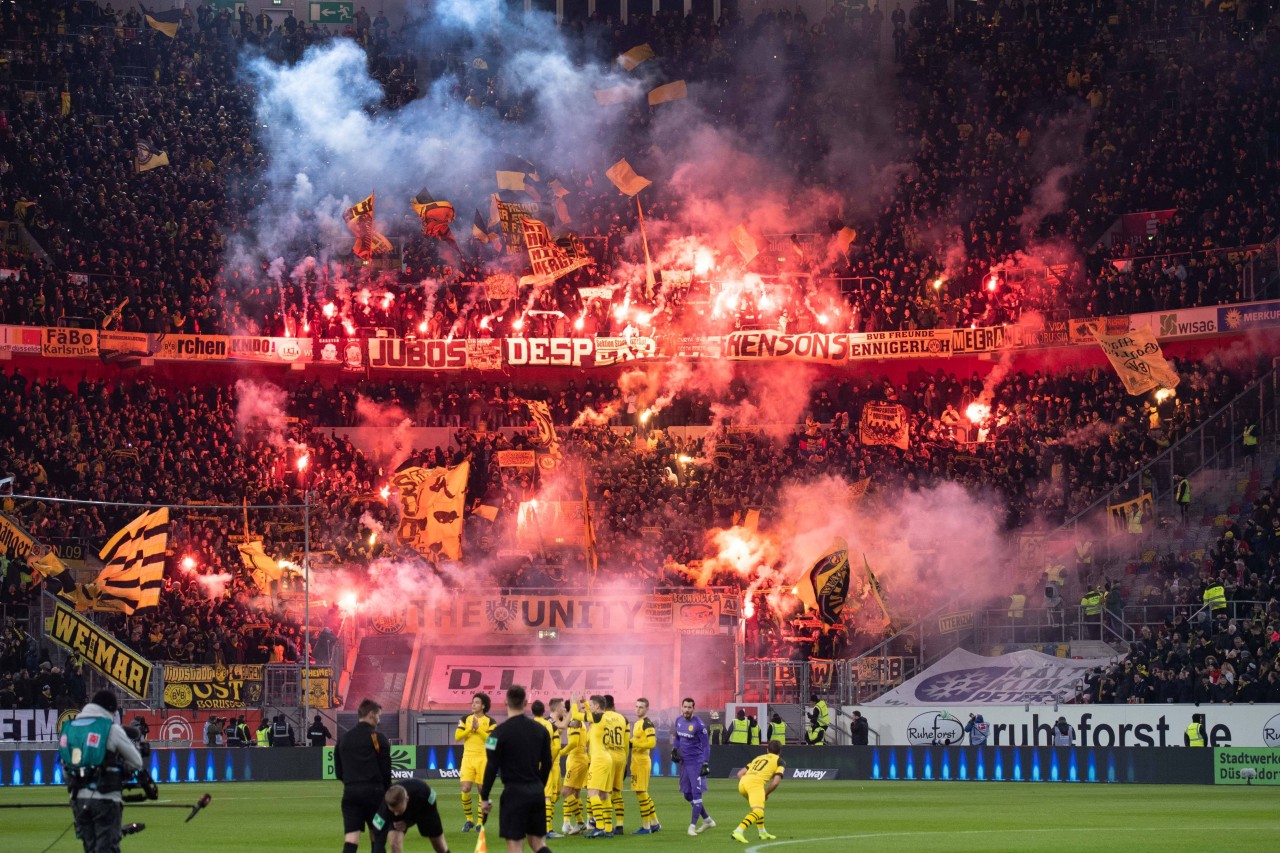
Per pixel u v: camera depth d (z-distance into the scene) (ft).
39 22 343.67
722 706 250.78
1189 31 341.21
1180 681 209.36
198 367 312.71
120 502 252.83
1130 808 151.12
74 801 78.48
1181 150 308.19
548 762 82.69
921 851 105.60
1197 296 280.51
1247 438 257.55
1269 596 224.33
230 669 238.07
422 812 84.17
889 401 293.64
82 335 286.87
